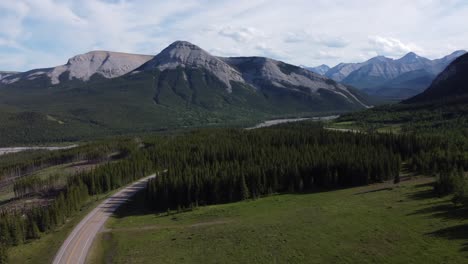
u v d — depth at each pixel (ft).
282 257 228.84
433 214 275.39
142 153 643.45
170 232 316.60
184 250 260.42
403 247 225.35
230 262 229.66
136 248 281.95
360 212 302.04
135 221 375.66
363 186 433.07
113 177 518.37
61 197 402.31
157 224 355.97
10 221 334.65
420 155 469.98
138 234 322.96
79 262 271.49
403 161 513.45
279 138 644.69
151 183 446.19
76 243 311.06
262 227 289.12
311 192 434.30
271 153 539.70
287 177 453.17
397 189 374.43
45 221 353.72
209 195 438.40
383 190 382.83
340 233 257.75
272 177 449.06
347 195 391.45
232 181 438.81
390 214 287.69
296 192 440.86
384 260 212.23
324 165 457.27
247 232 280.51
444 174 338.95
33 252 302.66
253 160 509.35
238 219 338.95
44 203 461.78
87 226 359.25
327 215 304.09
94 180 500.74
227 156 558.97
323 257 223.71
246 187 431.43
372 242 237.25
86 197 464.24
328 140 600.80
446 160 429.79
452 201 291.58
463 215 265.54
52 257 284.20
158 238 301.63
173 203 432.25
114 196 478.18
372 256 218.18
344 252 227.20
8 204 480.23
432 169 431.84
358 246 233.55
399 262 207.92
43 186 537.24
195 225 334.85
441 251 213.87
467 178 360.07
